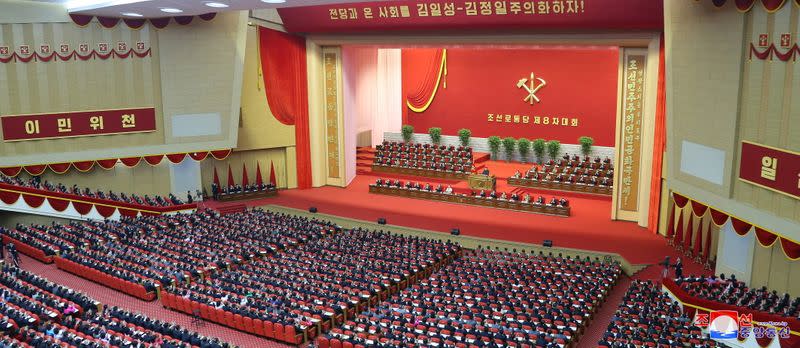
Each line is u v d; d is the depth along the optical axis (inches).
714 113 803.4
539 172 1405.0
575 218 1206.3
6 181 1101.1
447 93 1603.1
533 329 701.3
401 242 1034.7
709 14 801.6
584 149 1453.0
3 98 1101.1
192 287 843.4
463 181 1449.3
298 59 1396.4
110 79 1172.5
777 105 703.1
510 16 1098.1
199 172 1316.4
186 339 692.1
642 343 641.6
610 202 1300.4
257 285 834.2
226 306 784.9
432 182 1477.6
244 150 1389.0
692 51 842.8
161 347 644.1
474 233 1122.7
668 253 1010.7
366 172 1567.4
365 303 820.6
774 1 693.3
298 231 1080.2
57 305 764.0
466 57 1566.2
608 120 1435.8
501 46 1210.6
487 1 1087.0
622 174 1165.1
